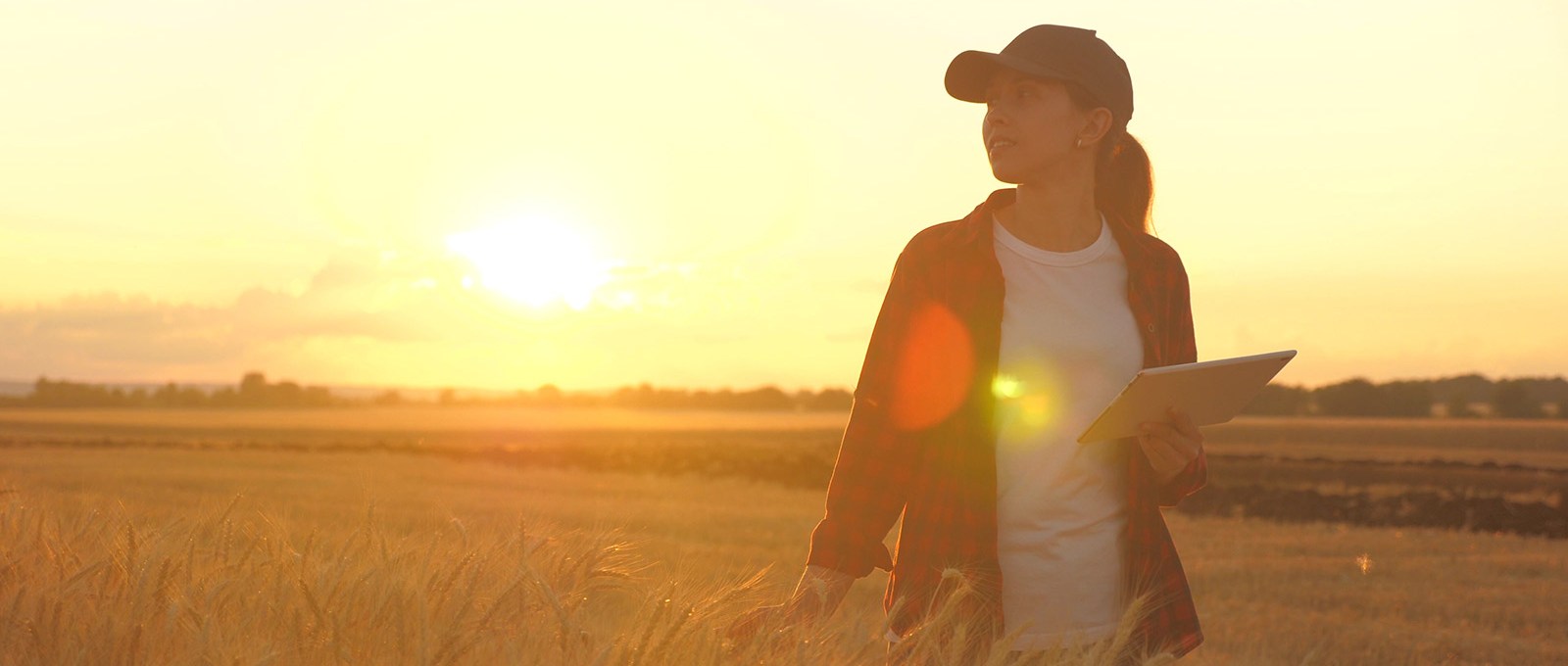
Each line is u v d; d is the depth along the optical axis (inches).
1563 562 737.6
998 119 80.4
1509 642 434.3
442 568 76.9
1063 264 81.4
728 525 900.0
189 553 78.5
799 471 1796.3
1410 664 380.5
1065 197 82.8
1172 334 85.6
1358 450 3061.0
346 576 74.2
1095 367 79.9
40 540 81.7
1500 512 1111.0
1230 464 2252.7
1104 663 66.6
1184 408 74.5
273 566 78.2
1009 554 79.4
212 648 63.6
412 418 6323.8
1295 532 996.6
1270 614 486.9
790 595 75.6
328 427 4635.8
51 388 7573.8
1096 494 80.0
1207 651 334.0
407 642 65.8
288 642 66.6
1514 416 5265.8
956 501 78.7
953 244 82.0
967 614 75.7
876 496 80.4
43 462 1632.6
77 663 61.8
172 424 4512.8
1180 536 947.3
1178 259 86.1
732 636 66.7
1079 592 78.8
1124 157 87.6
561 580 80.0
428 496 1087.0
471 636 65.7
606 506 1042.7
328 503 883.4
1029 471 79.4
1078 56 79.2
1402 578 644.7
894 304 83.3
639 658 61.7
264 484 1251.2
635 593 77.8
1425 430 3848.4
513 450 2436.0
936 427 80.4
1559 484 1877.5
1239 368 71.7
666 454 2199.8
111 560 76.1
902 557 79.7
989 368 79.4
